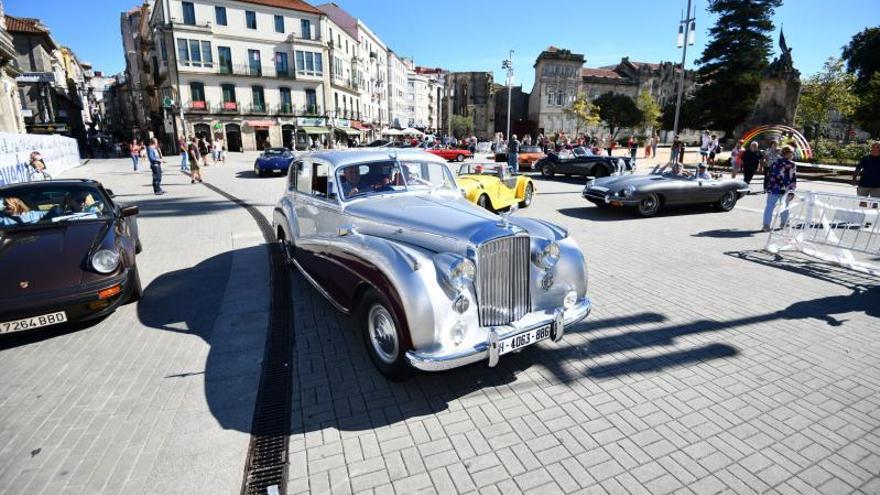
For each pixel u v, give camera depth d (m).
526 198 11.23
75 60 69.88
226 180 17.81
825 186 15.14
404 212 3.89
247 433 2.85
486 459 2.62
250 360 3.74
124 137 64.31
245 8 40.50
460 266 3.00
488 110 83.75
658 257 6.72
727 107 39.38
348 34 52.44
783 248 7.02
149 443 2.74
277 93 43.28
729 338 4.10
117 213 5.43
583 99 59.88
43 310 3.84
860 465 2.56
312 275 4.53
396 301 3.03
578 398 3.22
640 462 2.59
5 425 2.89
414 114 94.94
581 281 3.76
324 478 2.48
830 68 31.72
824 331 4.23
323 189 4.69
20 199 5.00
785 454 2.64
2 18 22.72
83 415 3.00
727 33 39.16
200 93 39.78
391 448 2.72
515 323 3.33
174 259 6.65
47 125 33.16
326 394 3.28
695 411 3.05
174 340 4.09
